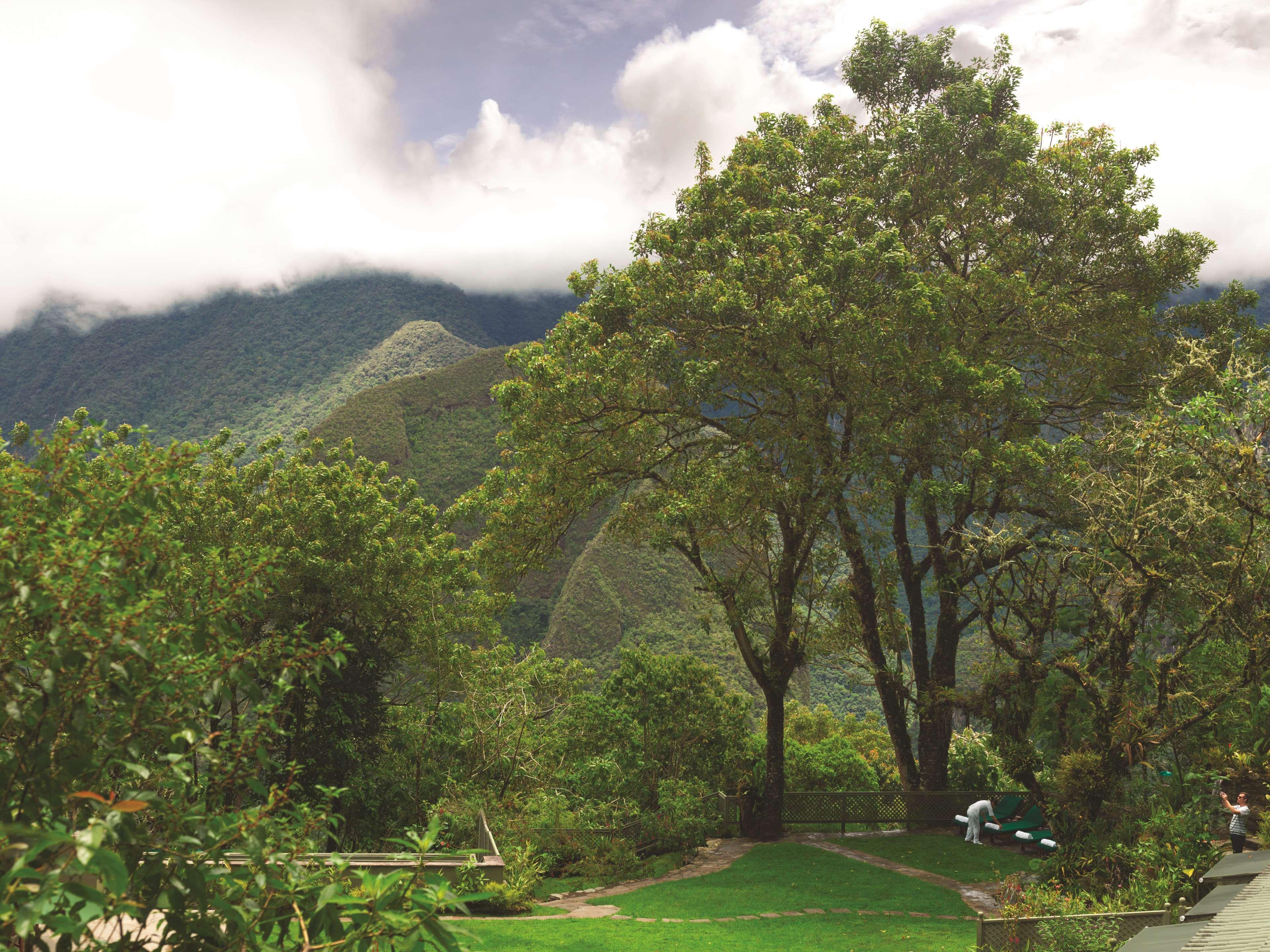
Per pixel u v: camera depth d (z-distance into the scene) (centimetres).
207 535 2208
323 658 402
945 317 2167
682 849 2162
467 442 18538
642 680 2558
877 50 2708
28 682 324
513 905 1448
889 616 2666
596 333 2233
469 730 2356
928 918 1472
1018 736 1705
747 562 2461
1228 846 1384
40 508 353
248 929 331
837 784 2802
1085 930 1083
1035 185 2367
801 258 2138
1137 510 1471
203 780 376
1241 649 1579
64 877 274
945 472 2234
